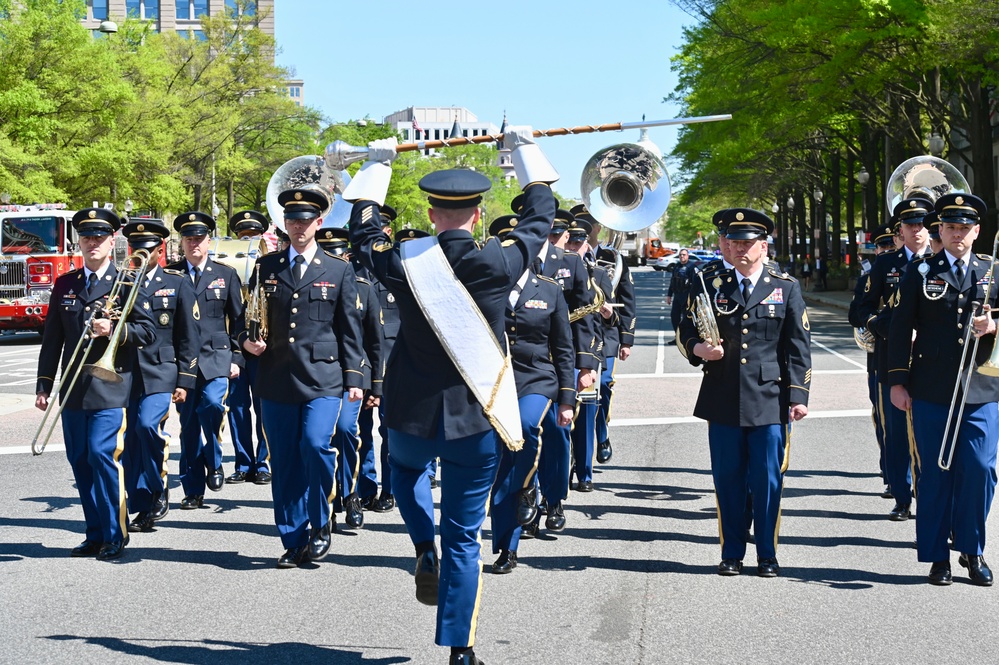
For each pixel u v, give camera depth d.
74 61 33.47
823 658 5.05
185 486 8.48
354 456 7.73
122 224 7.37
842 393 14.63
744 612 5.73
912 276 6.38
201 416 8.73
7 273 26.70
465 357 4.54
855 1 24.50
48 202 33.28
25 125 32.41
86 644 5.28
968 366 6.20
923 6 24.17
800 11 25.89
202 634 5.42
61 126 33.62
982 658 5.06
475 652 5.13
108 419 6.78
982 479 6.18
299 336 6.72
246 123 48.78
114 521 6.85
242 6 50.28
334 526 7.75
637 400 14.15
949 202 6.30
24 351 24.30
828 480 9.20
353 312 6.86
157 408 7.48
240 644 5.27
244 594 6.10
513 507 6.53
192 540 7.37
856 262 50.78
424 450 4.66
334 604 5.91
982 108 29.12
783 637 5.34
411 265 4.56
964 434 6.19
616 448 10.73
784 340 6.49
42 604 5.91
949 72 28.91
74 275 6.92
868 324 7.87
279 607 5.86
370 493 8.45
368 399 7.94
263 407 6.80
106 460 6.78
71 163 33.91
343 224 8.66
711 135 33.28
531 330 6.63
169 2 93.44
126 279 6.93
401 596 6.06
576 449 8.86
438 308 4.53
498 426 4.55
